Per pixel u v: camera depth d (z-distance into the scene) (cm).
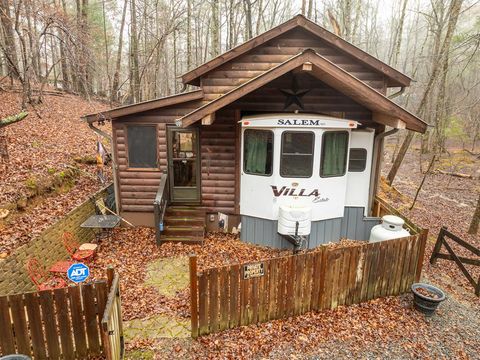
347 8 2077
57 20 1307
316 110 952
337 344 552
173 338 550
